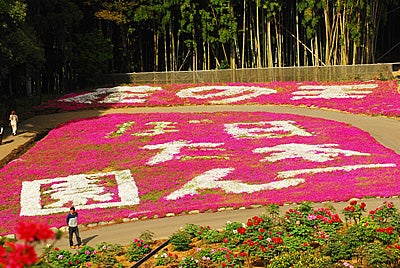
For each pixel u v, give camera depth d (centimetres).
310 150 3656
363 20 6844
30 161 3628
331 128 4319
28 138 4225
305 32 7850
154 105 5741
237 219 2366
